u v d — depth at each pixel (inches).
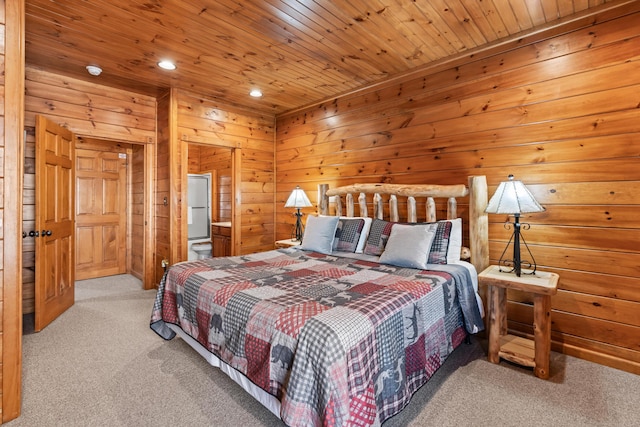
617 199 86.1
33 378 81.3
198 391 76.5
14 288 67.7
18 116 68.2
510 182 89.1
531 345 92.5
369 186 134.2
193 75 132.0
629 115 84.1
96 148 185.2
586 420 66.4
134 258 191.5
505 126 104.4
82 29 96.7
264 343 61.1
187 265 100.7
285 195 183.9
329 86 143.6
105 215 189.2
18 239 68.2
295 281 83.6
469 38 102.9
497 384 79.4
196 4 84.6
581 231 91.7
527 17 91.7
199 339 80.1
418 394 75.2
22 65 68.8
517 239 89.6
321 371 50.6
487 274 91.8
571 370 85.7
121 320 120.3
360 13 88.7
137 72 129.1
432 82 121.0
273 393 58.1
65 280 130.0
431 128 121.7
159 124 157.1
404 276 88.2
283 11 87.7
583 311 91.8
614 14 85.5
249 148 177.3
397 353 63.4
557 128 94.9
